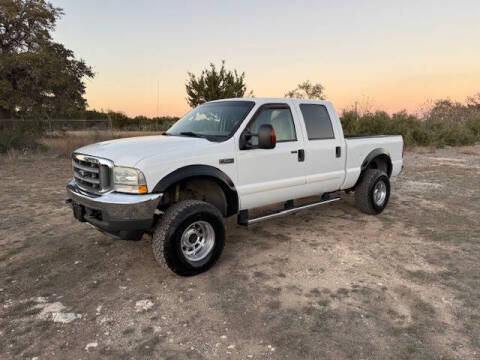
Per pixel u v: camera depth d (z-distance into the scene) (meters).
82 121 20.03
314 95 40.41
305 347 2.78
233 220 6.19
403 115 20.81
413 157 15.25
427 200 7.64
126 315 3.26
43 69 25.39
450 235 5.37
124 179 3.67
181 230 3.81
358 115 20.28
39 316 3.24
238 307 3.38
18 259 4.51
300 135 5.17
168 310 3.34
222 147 4.26
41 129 18.42
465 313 3.26
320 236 5.35
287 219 6.22
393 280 3.91
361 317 3.19
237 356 2.69
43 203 7.25
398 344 2.82
